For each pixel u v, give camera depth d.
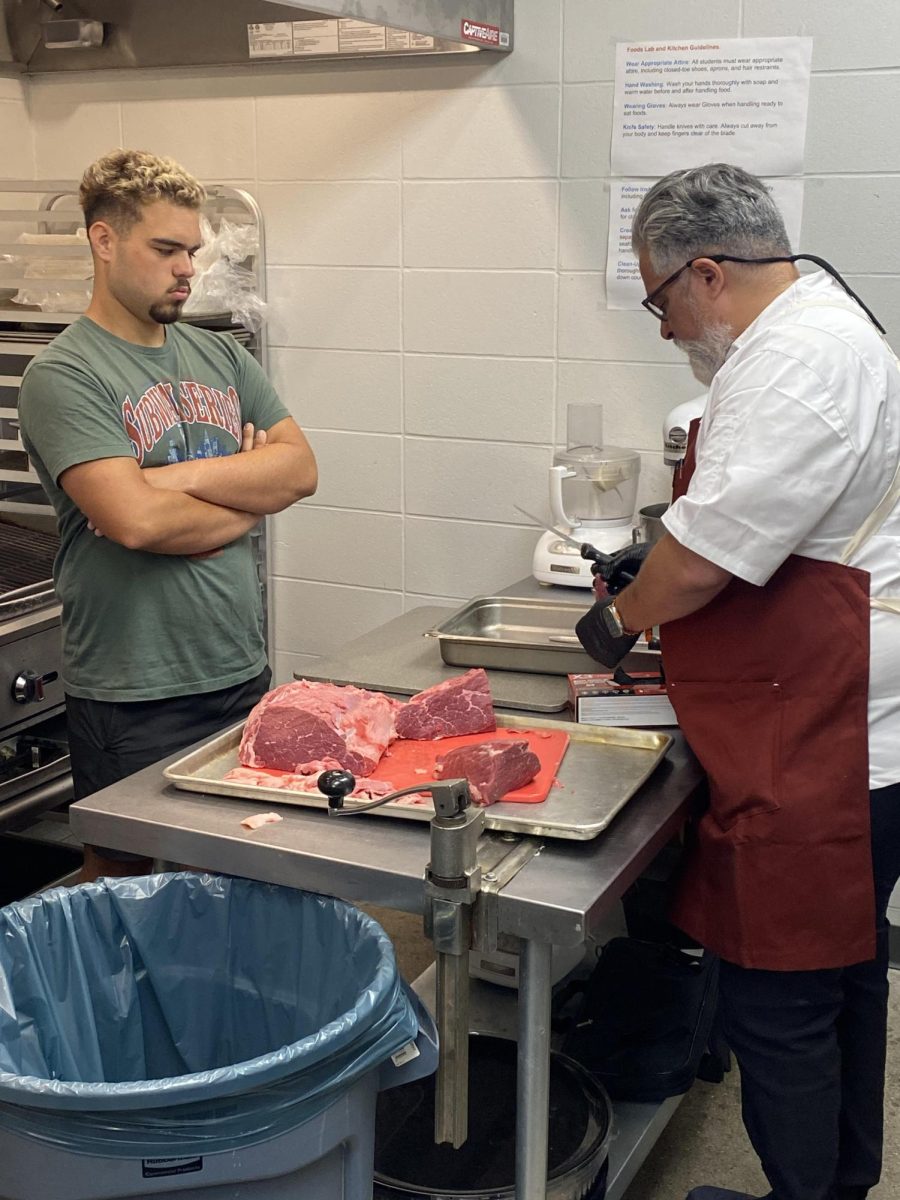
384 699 1.94
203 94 3.10
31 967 1.57
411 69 2.87
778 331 1.62
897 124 2.52
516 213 2.86
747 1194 2.04
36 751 2.56
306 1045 1.29
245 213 3.09
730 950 1.72
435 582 3.17
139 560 2.23
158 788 1.76
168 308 2.20
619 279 2.80
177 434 2.27
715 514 1.59
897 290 2.60
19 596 2.47
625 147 2.72
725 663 1.72
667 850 2.54
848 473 1.58
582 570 2.64
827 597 1.66
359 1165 1.44
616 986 2.15
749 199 1.69
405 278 3.01
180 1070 1.71
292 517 3.28
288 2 1.91
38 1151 1.29
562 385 2.92
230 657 2.36
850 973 1.91
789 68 2.56
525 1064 1.53
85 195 2.16
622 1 2.66
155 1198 1.31
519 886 1.47
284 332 3.16
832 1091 1.79
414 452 3.10
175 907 1.65
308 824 1.63
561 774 1.77
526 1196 1.59
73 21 3.10
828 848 1.67
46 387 2.13
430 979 2.45
